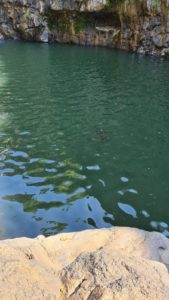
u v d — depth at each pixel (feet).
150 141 49.57
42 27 137.49
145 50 110.42
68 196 36.50
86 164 43.16
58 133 52.01
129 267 18.40
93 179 39.83
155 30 105.91
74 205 34.99
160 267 19.07
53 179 39.75
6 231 30.99
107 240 26.27
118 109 61.62
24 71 88.33
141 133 52.08
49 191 37.35
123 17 113.29
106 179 39.86
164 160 44.39
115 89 72.79
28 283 16.53
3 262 17.46
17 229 31.32
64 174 40.83
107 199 36.09
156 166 42.91
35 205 34.91
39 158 44.60
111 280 17.48
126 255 20.04
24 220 32.55
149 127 54.19
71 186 38.40
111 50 116.98
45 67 92.58
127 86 74.79
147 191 37.65
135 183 39.11
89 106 63.10
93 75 83.97
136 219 33.09
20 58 104.01
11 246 20.21
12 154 45.57
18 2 137.49
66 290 17.21
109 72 86.53
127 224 32.37
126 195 36.88
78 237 26.27
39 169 41.91
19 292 15.94
